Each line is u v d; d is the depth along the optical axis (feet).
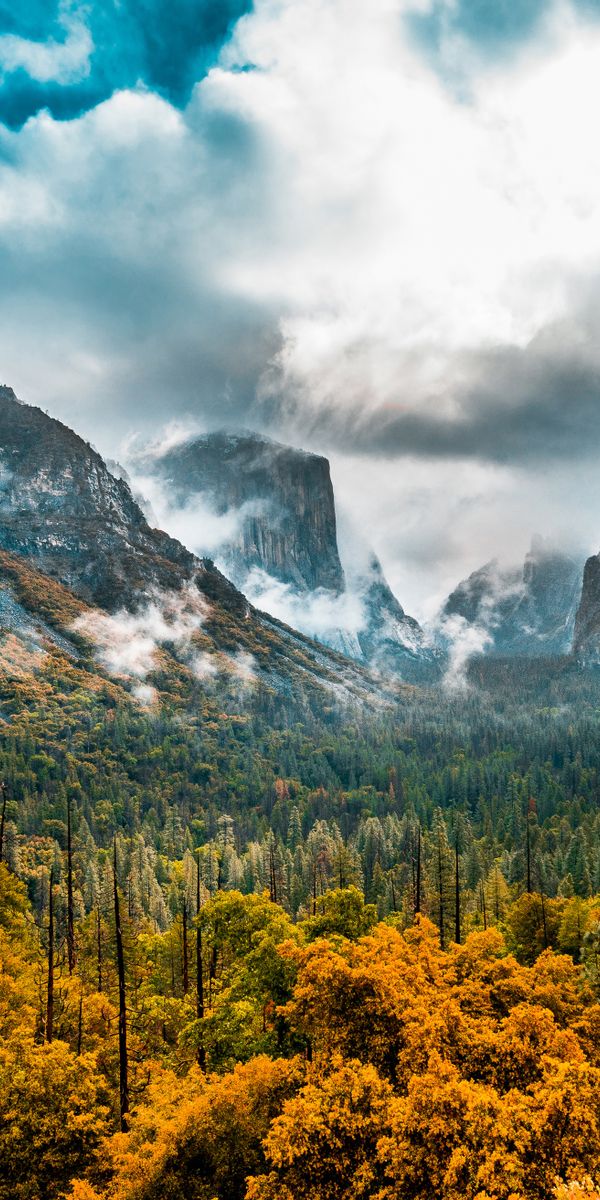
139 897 341.00
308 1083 101.35
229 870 462.60
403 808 653.71
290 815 597.11
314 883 382.22
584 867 387.14
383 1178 86.22
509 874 406.21
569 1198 71.61
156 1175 97.81
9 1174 105.09
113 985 194.18
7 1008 133.39
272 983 141.79
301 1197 85.51
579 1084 85.05
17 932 179.93
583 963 159.22
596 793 650.84
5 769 568.82
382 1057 102.17
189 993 185.47
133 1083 139.33
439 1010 103.55
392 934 144.97
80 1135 109.91
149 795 609.01
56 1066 115.65
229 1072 135.44
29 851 417.49
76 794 562.66
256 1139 100.48
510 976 128.57
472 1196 76.43
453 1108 83.15
